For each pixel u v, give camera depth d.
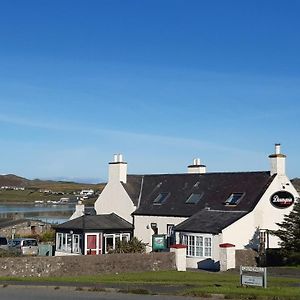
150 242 45.88
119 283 25.56
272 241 40.59
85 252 43.47
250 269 23.16
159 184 49.47
